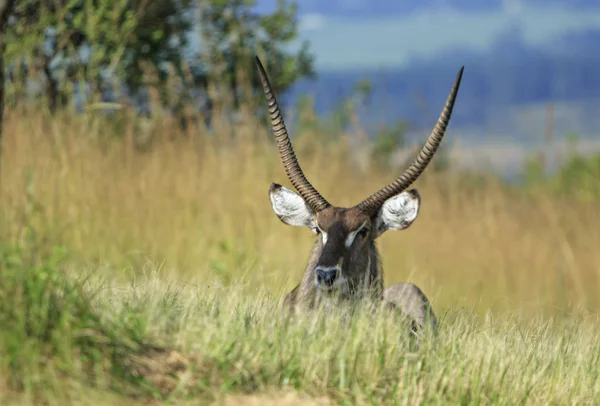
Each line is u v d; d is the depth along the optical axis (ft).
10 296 56.13
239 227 130.62
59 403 52.65
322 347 65.46
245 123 151.53
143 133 160.45
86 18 171.32
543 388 69.67
